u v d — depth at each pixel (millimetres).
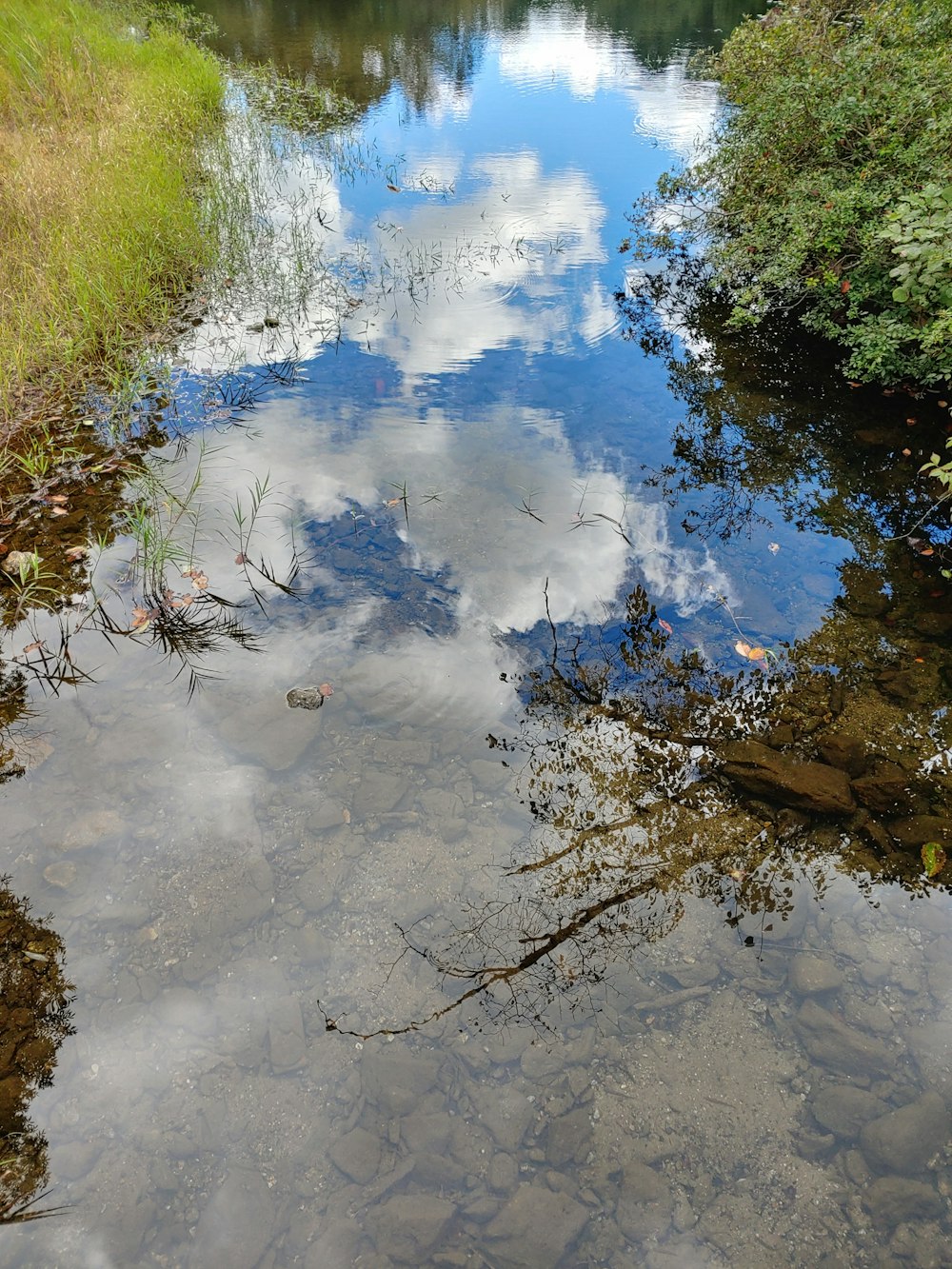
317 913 3080
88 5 14695
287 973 2912
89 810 3330
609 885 3188
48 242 7148
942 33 7293
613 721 3748
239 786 3461
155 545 4531
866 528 4949
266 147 11148
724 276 7469
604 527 4840
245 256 8016
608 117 12477
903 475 5375
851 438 5711
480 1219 2396
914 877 3215
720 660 4051
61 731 3627
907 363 5824
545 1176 2494
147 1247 2293
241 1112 2574
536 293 7598
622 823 3373
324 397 6000
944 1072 2709
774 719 3756
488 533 4750
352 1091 2633
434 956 2975
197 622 4160
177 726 3670
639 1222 2418
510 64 15992
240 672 3920
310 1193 2424
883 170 6285
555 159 10914
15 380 5785
